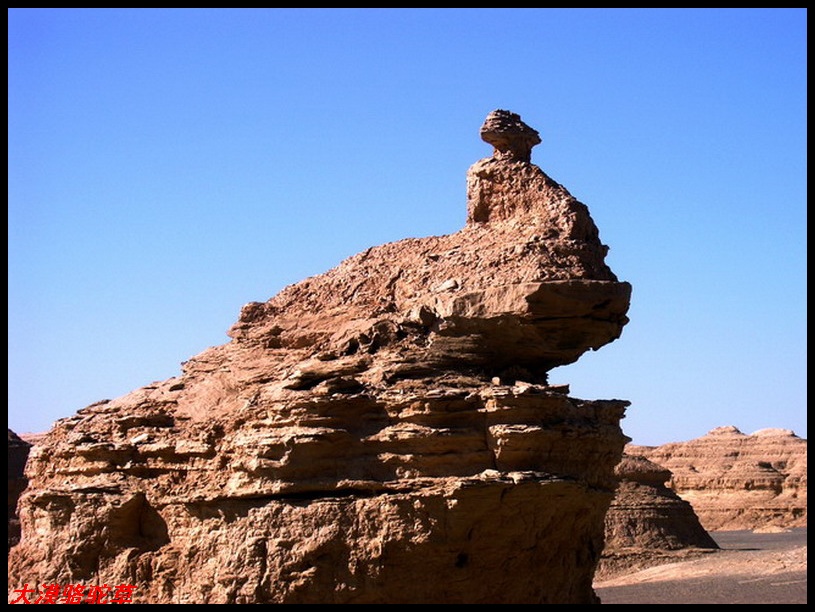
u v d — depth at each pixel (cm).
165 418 3675
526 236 3438
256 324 3859
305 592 3120
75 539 3575
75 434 3750
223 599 3209
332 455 3172
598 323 3347
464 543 3097
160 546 3478
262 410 3291
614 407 3456
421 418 3136
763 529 10306
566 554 3350
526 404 3139
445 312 3356
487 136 3666
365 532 3098
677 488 11419
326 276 3850
